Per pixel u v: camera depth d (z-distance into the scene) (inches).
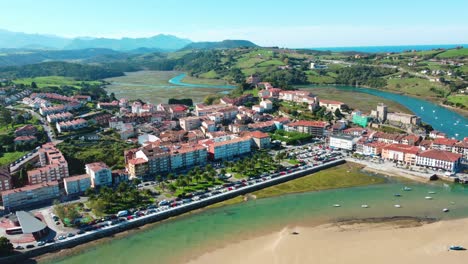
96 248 7071.9
